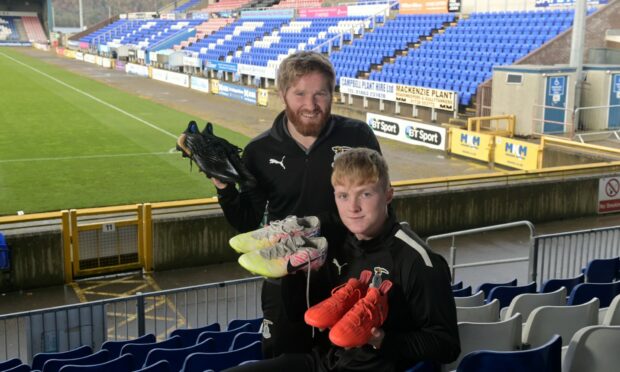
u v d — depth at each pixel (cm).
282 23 4697
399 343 294
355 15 4059
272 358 341
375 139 387
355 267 317
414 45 3309
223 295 1067
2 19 9500
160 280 1172
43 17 9669
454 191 1402
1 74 4847
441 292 297
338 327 273
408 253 302
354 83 3014
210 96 3778
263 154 375
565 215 1512
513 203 1458
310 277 338
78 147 2300
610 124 2167
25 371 614
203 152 358
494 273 1136
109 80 4631
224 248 1255
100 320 780
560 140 1834
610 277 804
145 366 588
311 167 368
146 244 1202
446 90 2520
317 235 334
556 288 760
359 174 299
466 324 450
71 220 1150
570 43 2469
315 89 349
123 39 6812
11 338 927
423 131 2305
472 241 1345
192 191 1716
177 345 675
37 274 1138
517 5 3114
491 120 2248
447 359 298
